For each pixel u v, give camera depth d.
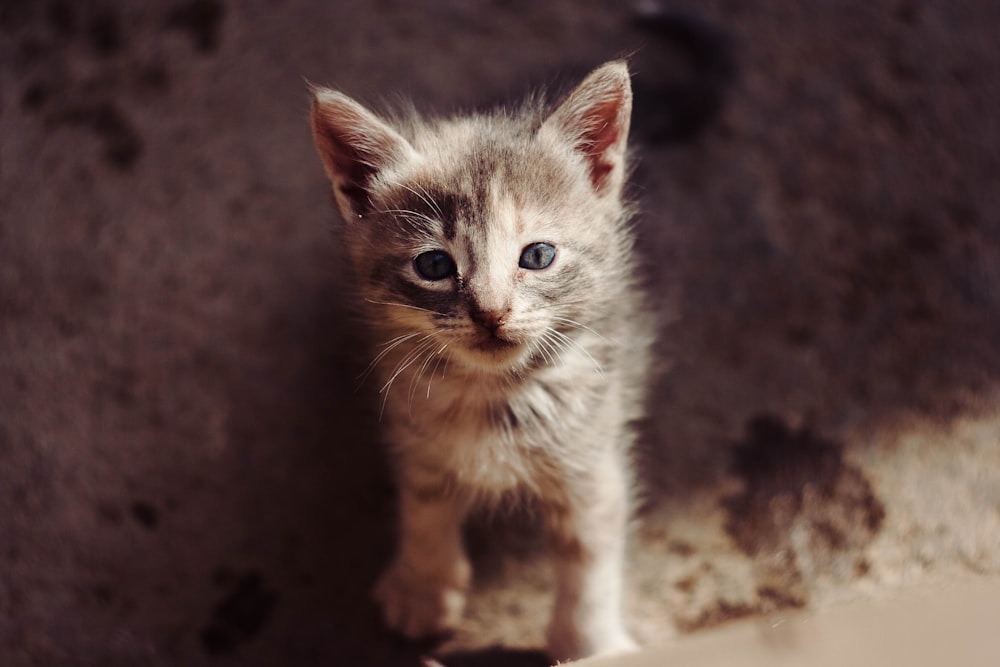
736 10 0.54
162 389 0.49
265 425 0.49
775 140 0.52
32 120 0.51
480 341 0.40
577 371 0.42
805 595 0.44
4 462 0.47
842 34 0.53
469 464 0.43
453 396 0.42
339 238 0.44
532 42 0.54
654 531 0.47
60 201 0.50
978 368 0.48
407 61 0.54
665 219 0.52
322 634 0.45
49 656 0.45
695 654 0.32
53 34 0.52
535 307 0.40
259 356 0.50
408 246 0.41
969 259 0.49
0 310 0.49
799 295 0.50
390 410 0.43
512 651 0.44
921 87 0.51
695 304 0.51
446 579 0.45
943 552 0.44
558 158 0.42
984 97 0.51
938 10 0.52
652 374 0.49
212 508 0.48
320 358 0.50
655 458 0.48
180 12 0.53
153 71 0.52
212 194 0.51
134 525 0.47
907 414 0.47
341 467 0.49
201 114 0.52
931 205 0.50
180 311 0.50
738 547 0.46
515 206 0.41
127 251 0.50
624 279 0.44
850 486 0.46
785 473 0.47
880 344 0.49
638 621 0.44
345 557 0.47
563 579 0.43
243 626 0.46
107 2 0.53
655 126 0.53
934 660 0.30
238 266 0.51
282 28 0.54
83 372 0.48
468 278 0.40
